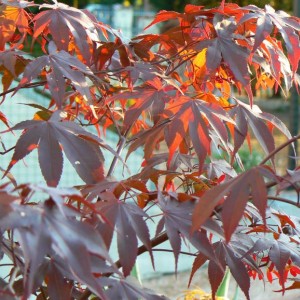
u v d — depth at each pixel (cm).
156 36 92
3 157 265
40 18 83
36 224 53
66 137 70
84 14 86
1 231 61
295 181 68
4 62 81
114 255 227
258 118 83
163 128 82
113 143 269
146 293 69
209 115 78
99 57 89
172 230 68
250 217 85
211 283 77
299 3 308
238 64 81
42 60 77
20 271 65
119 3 689
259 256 90
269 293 196
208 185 90
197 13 88
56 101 75
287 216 80
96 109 101
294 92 309
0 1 85
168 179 86
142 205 76
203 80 89
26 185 55
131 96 83
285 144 69
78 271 52
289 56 82
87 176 69
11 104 270
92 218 67
